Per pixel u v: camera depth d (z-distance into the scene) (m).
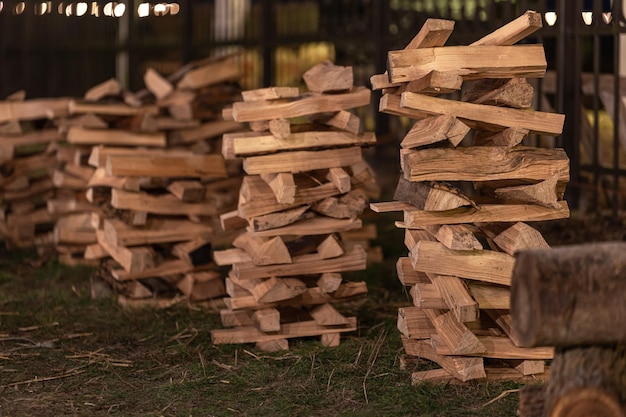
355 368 7.20
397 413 6.36
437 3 12.72
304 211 7.62
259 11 16.20
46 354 7.77
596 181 11.27
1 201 11.31
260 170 7.45
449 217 6.54
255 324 7.73
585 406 5.08
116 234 8.83
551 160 6.52
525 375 6.77
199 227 9.08
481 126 6.55
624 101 11.21
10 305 9.21
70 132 9.98
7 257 11.13
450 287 6.52
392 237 11.64
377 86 6.67
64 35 18.97
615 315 4.92
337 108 7.52
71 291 9.66
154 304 9.04
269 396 6.76
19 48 19.08
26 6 17.97
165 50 17.50
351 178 7.86
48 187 11.38
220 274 9.66
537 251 4.98
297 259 7.67
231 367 7.32
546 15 11.45
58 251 10.83
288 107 7.46
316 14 15.74
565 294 4.90
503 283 6.58
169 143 10.59
